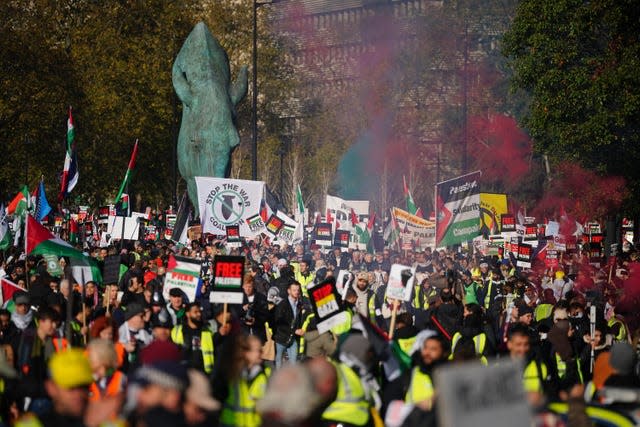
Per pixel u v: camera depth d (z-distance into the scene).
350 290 37.41
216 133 99.19
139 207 158.00
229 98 100.88
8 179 132.88
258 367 23.70
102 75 148.00
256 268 50.59
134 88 148.75
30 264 53.59
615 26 80.06
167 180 155.88
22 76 133.12
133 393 17.66
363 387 24.09
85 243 79.19
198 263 37.28
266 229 70.56
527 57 87.06
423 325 49.19
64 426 17.59
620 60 81.12
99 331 27.69
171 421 17.06
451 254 75.75
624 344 23.27
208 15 188.75
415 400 23.75
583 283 59.69
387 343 27.25
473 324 34.50
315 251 68.50
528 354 26.94
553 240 74.31
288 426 16.16
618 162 85.31
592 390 24.80
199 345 29.19
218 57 101.12
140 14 158.12
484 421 13.83
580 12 82.62
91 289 39.53
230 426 23.05
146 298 36.28
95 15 154.62
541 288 57.81
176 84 100.56
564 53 84.62
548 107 85.00
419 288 50.50
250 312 39.19
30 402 25.97
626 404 20.94
